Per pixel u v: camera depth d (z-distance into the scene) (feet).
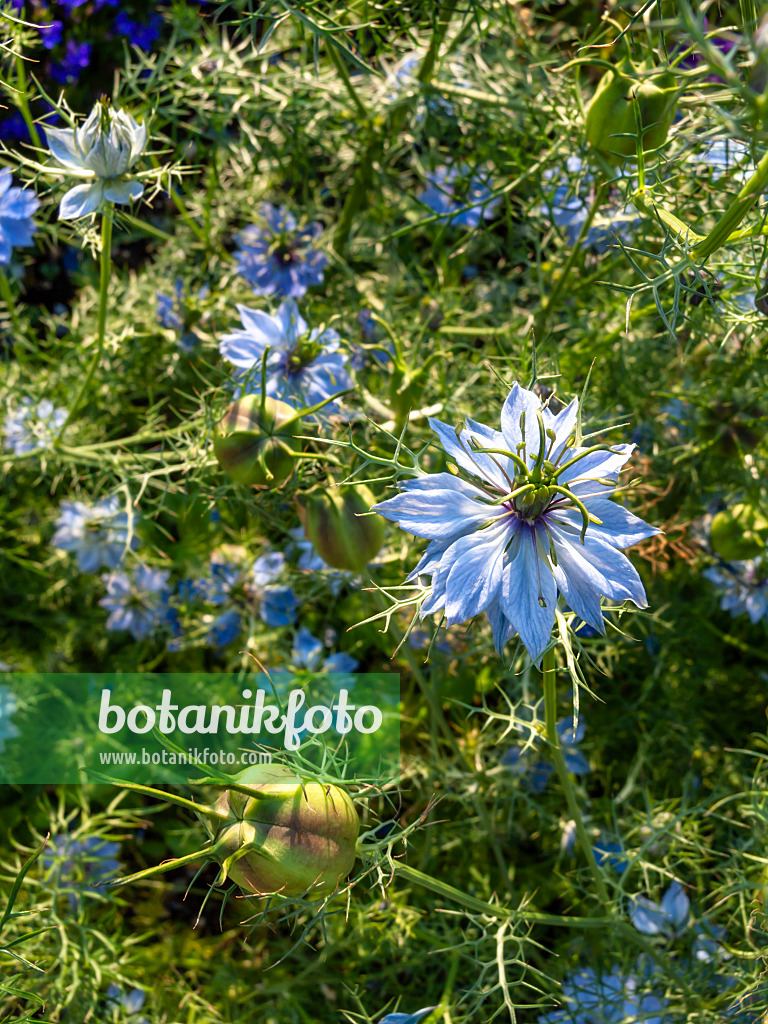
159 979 1.00
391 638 1.10
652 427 1.09
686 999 0.88
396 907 0.95
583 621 0.66
